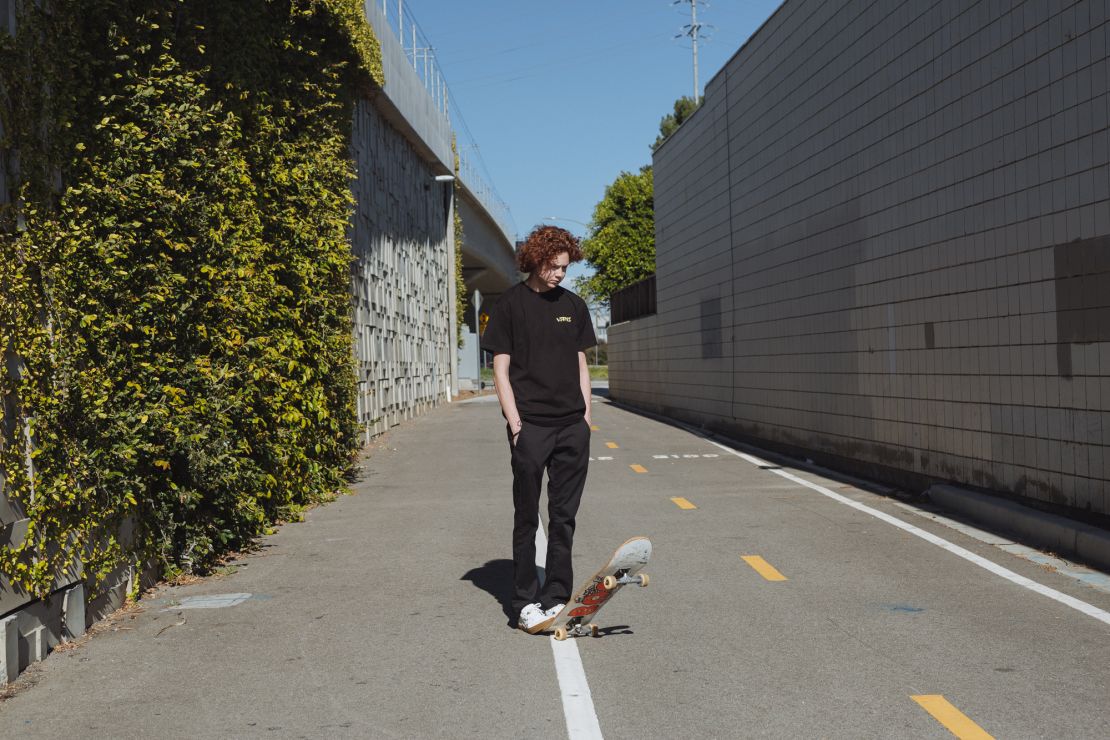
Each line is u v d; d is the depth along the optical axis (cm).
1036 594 633
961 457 978
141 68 696
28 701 476
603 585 533
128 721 445
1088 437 766
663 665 504
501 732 419
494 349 564
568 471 565
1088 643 525
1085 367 768
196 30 823
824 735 405
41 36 579
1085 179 757
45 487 547
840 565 731
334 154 1165
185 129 707
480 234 5250
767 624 576
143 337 686
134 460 646
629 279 5681
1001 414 898
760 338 1684
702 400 2150
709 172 2039
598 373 8969
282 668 518
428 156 3133
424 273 3136
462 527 944
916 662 498
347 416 1237
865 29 1177
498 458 1577
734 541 832
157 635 589
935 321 1022
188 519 768
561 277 569
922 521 912
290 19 1077
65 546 570
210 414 758
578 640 554
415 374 2833
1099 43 733
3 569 502
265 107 970
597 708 445
